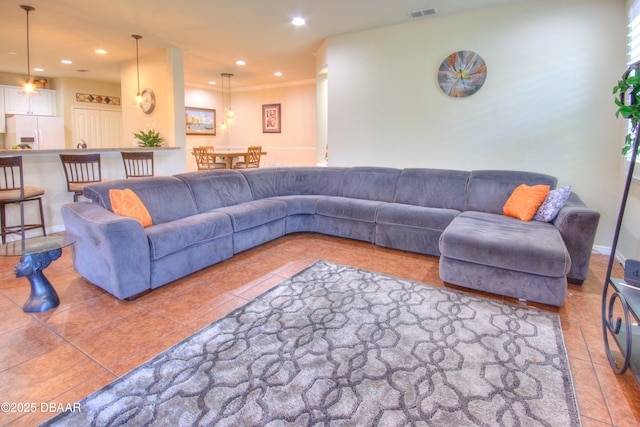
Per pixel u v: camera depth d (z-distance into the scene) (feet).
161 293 8.68
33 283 7.75
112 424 4.67
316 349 6.35
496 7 12.71
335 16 13.76
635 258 9.87
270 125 30.04
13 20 14.29
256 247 12.46
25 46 18.10
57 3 12.54
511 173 11.92
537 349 6.41
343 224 13.26
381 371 5.75
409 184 13.29
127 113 21.66
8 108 24.77
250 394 5.22
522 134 12.87
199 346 6.44
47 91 26.45
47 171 13.41
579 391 5.41
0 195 10.83
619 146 11.47
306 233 14.44
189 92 28.91
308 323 7.25
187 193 11.49
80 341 6.64
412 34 14.44
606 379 5.68
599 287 9.23
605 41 11.31
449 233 8.92
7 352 6.29
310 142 28.25
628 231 10.50
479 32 13.11
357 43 15.80
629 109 5.81
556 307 8.07
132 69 20.85
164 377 5.60
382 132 15.72
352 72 16.11
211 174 12.76
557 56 11.98
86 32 15.83
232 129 32.35
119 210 9.12
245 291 8.82
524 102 12.69
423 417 4.81
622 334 6.16
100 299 8.34
